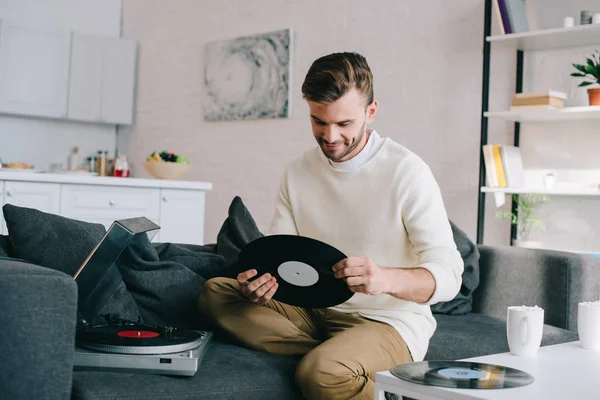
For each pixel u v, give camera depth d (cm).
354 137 186
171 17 644
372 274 166
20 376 141
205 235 607
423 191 192
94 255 162
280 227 214
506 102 432
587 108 369
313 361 170
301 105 539
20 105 613
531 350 169
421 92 469
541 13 418
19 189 379
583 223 406
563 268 275
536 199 411
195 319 217
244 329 197
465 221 448
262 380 174
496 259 298
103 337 168
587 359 167
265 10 565
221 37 600
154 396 156
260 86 562
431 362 147
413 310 198
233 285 204
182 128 630
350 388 168
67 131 674
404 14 478
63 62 633
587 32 375
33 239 200
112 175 674
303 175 212
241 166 580
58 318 145
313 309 207
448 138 456
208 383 165
